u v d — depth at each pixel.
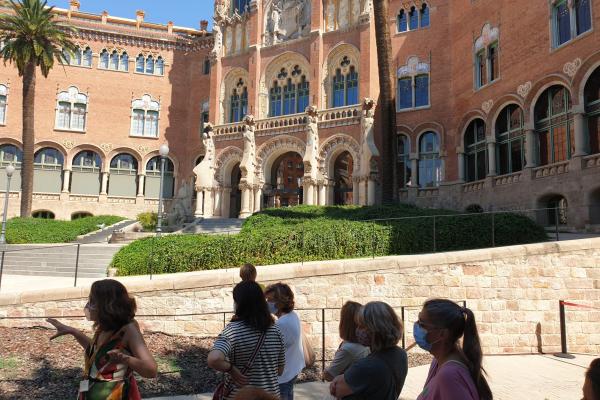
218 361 3.92
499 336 11.53
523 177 23.00
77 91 40.44
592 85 19.62
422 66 31.88
